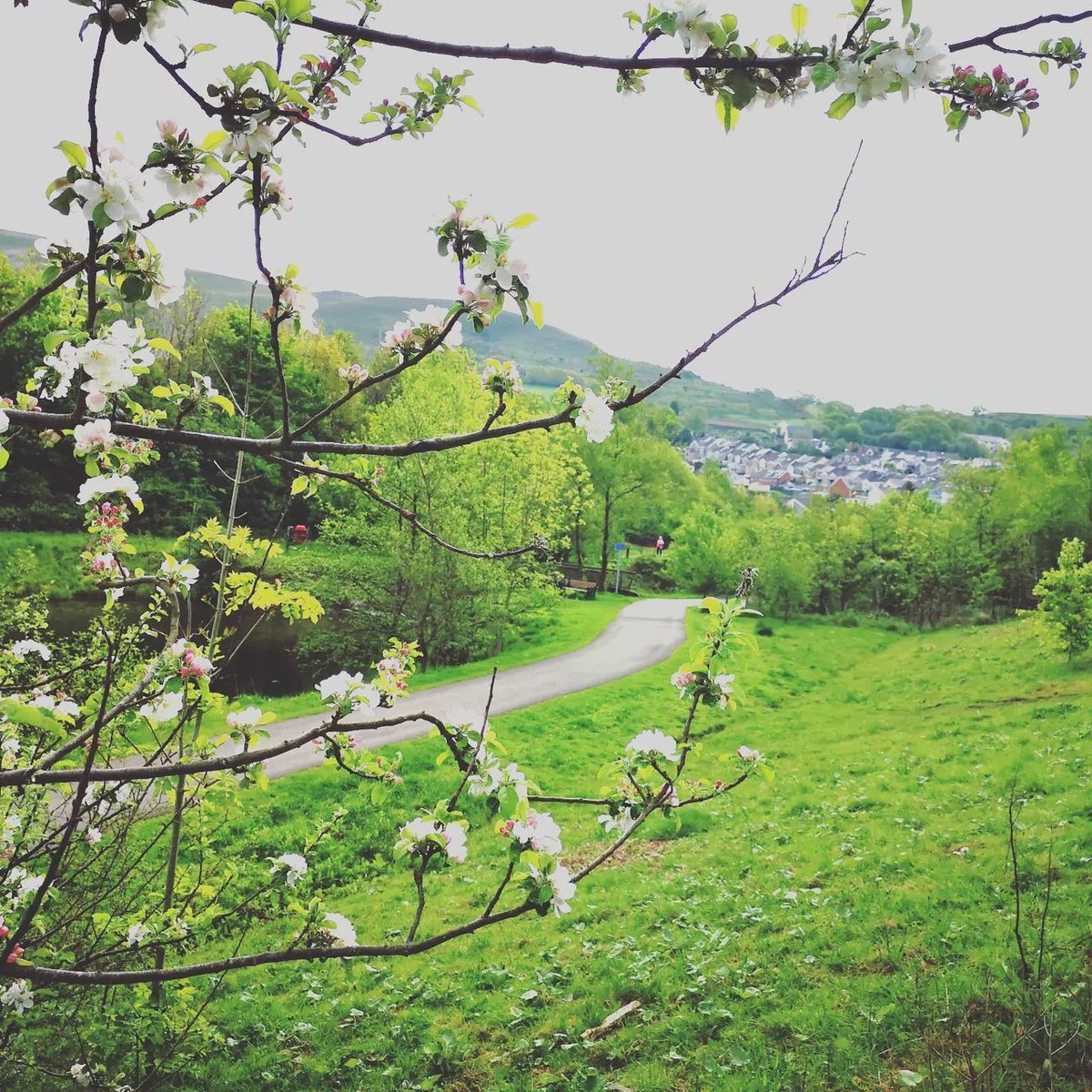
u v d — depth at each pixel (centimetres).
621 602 5444
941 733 1923
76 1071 596
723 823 1441
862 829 1220
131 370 245
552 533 3512
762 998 725
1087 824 1023
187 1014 681
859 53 190
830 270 241
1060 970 648
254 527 3309
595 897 1117
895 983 699
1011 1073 538
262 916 584
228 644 3062
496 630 3272
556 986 843
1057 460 5066
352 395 273
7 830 436
